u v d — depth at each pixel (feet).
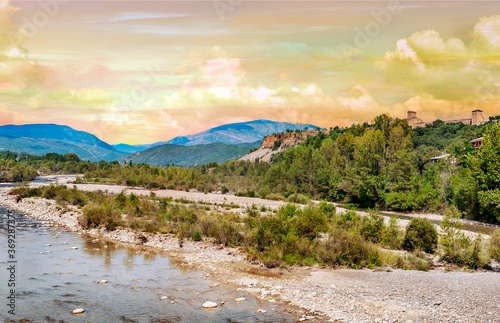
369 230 99.55
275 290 58.08
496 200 160.45
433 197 219.00
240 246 93.20
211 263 77.61
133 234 105.40
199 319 45.37
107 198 196.03
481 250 81.35
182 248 92.12
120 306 50.19
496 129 173.88
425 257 83.41
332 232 85.81
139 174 439.63
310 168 318.24
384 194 235.81
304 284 62.03
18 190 225.35
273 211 172.24
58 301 51.62
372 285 61.21
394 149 261.24
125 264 75.15
